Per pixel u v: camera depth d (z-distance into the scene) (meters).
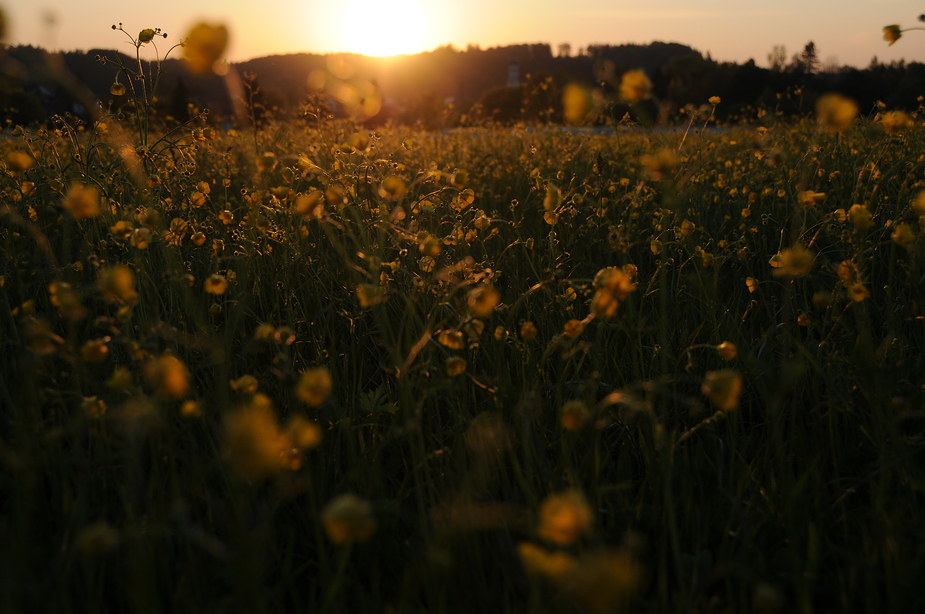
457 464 0.64
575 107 0.62
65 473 0.61
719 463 0.63
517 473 0.61
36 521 0.60
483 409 0.75
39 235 0.71
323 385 0.51
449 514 0.59
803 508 0.62
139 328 0.73
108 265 0.81
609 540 0.60
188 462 0.64
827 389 0.72
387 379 0.80
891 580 0.54
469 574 0.58
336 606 0.54
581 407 0.53
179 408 0.68
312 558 0.61
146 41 1.00
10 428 0.65
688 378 0.64
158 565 0.57
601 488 0.59
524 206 1.42
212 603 0.52
